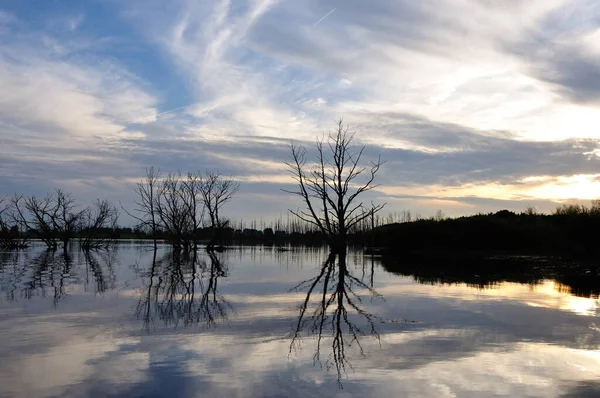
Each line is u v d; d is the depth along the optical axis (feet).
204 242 311.27
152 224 194.18
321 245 287.48
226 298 60.23
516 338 37.68
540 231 149.18
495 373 28.73
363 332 40.09
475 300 57.77
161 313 48.80
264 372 28.89
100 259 140.97
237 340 37.06
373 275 90.79
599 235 126.52
